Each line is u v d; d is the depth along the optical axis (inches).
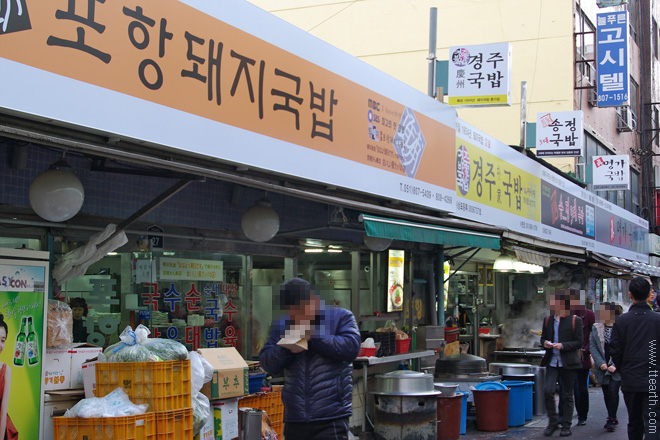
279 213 343.6
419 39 804.0
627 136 1099.9
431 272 478.6
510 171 525.7
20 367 198.8
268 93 249.9
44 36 169.6
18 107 162.9
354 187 305.6
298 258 371.9
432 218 361.4
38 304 205.8
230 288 320.2
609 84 733.9
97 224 256.2
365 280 406.6
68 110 175.2
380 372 390.6
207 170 203.0
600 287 882.1
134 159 181.2
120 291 267.3
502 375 444.8
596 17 815.7
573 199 685.9
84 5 180.1
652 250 1095.6
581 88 759.7
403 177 350.9
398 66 805.2
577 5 799.7
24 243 234.7
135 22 195.3
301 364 198.7
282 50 258.4
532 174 572.1
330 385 197.5
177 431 207.5
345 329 200.1
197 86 217.2
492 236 410.3
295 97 265.4
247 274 330.0
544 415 457.1
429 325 463.8
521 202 545.6
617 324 281.4
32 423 201.8
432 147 385.7
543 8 771.4
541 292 653.9
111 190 259.4
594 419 434.9
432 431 336.8
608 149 972.6
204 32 220.2
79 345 231.1
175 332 289.3
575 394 413.1
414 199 361.4
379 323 421.7
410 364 424.8
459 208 434.3
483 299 610.5
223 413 241.4
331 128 289.3
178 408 209.2
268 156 248.7
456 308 559.8
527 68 770.2
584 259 597.6
